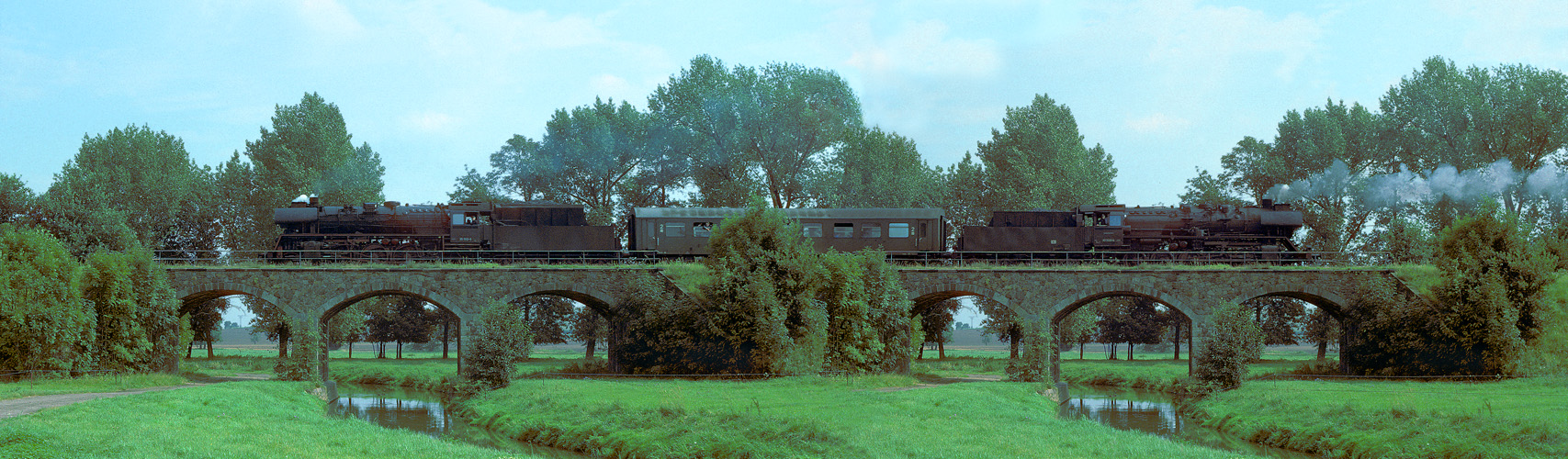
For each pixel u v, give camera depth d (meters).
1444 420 25.52
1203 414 33.97
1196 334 44.25
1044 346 43.66
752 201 41.66
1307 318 63.50
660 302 42.09
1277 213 49.47
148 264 41.31
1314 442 26.72
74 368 37.69
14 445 18.16
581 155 66.12
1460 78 62.28
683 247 47.94
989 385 40.31
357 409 37.69
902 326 43.06
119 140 65.25
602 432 27.67
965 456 22.14
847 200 64.62
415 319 76.19
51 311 36.44
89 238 52.09
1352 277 44.94
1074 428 27.39
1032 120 70.44
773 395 33.22
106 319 39.22
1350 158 65.94
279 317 54.62
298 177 61.75
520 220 48.81
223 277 43.19
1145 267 44.59
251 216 64.81
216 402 29.11
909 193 64.44
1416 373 41.94
